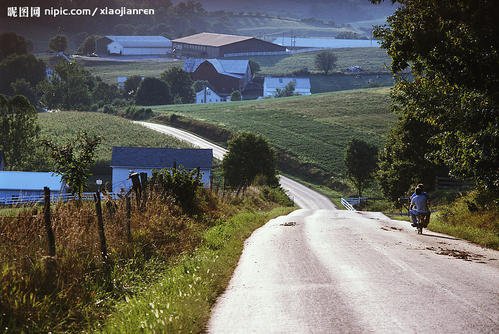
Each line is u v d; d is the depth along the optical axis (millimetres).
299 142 176625
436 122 36438
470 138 31031
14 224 17844
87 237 19359
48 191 16594
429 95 36281
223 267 20328
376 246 25703
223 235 28656
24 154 159875
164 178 35406
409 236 30953
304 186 144375
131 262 19281
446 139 34656
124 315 13602
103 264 18141
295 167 158250
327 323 13125
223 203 45688
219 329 13031
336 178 149250
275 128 195500
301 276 18797
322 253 23734
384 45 31797
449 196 67250
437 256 22719
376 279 17844
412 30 28875
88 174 36344
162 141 172500
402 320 13148
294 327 12906
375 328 12594
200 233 28406
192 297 14945
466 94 31172
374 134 185750
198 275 17688
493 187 31891
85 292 15359
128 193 26938
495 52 27281
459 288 16375
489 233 30312
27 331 12695
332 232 32312
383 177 88500
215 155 162625
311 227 35781
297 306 14812
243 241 29188
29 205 21469
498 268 19906
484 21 26844
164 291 16016
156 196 30906
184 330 12250
